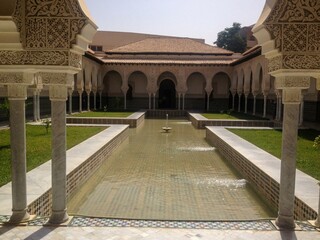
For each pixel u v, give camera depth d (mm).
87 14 2840
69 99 15359
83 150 6195
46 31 2744
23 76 2865
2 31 2701
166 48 23109
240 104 21656
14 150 2938
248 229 2887
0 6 2613
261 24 2795
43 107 15172
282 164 2938
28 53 2771
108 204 4348
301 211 3490
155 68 21000
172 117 19359
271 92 16375
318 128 10789
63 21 2738
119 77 22609
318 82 3002
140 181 5449
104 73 21125
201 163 6867
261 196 4746
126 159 7211
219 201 4527
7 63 2787
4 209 3209
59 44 2756
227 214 4059
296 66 2773
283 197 2932
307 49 2756
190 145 9195
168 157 7457
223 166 6598
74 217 3092
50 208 3818
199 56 22281
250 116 15398
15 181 2939
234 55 22328
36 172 4465
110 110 19359
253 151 6363
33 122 11867
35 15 2732
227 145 7332
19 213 2957
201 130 12672
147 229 2865
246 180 5531
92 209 4156
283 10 2738
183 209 4188
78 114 15414
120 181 5434
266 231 2842
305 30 2748
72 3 2717
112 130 9555
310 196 3609
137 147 8797
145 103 22750
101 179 5547
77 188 4887
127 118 12758
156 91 21203
